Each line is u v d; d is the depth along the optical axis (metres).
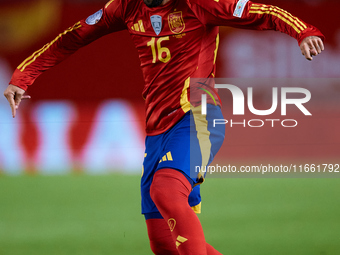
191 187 10.40
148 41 11.29
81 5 46.09
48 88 44.19
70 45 12.76
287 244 16.97
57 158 36.50
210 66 11.44
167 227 11.49
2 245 17.33
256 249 16.38
